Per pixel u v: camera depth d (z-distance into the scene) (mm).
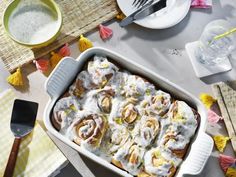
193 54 829
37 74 809
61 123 694
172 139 688
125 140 691
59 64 684
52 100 700
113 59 734
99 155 689
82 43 811
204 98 813
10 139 773
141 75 737
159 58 833
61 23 769
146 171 684
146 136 688
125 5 824
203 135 670
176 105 707
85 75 714
